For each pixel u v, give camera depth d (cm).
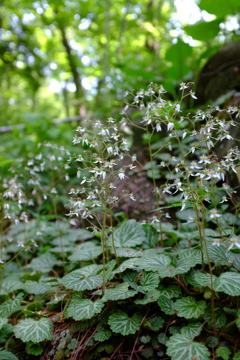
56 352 39
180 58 93
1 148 140
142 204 75
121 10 178
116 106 120
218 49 95
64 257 65
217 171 36
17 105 266
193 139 80
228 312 36
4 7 177
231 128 71
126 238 54
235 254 42
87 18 174
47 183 97
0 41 191
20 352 41
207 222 60
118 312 39
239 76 87
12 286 52
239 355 32
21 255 75
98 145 42
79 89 186
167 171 80
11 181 61
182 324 38
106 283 42
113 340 38
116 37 180
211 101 89
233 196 62
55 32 193
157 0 175
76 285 41
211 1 78
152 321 38
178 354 31
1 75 201
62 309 46
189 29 93
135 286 40
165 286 42
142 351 36
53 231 76
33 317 47
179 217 64
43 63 204
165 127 92
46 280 53
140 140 96
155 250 48
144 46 175
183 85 39
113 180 84
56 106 296
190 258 41
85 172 95
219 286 34
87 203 42
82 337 39
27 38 197
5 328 43
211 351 34
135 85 108
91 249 56
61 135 117
